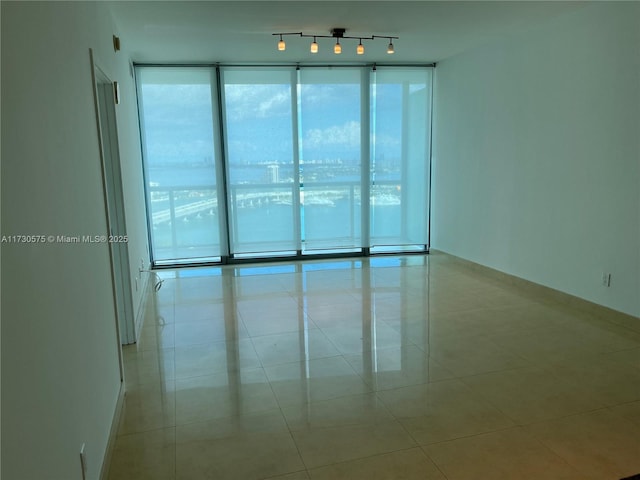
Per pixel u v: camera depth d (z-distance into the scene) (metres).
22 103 1.43
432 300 4.87
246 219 6.68
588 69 4.19
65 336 1.72
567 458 2.29
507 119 5.31
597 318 4.24
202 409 2.80
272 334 3.98
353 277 5.87
